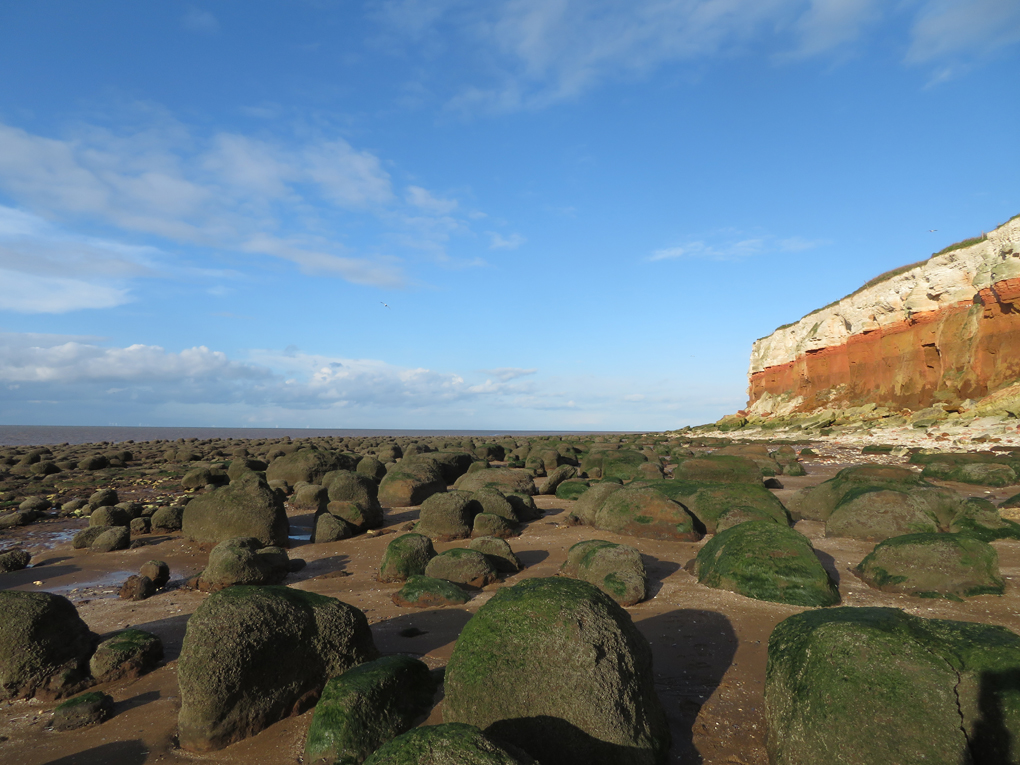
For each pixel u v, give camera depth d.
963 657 4.41
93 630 8.38
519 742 4.58
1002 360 30.66
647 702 4.98
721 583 8.93
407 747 3.66
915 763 3.96
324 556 12.48
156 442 63.44
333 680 5.27
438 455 24.02
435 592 8.86
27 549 14.38
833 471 23.39
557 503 18.05
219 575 10.12
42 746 5.36
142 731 5.56
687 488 14.05
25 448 51.72
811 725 4.38
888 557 9.02
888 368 38.94
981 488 17.47
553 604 5.12
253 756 5.11
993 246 32.25
